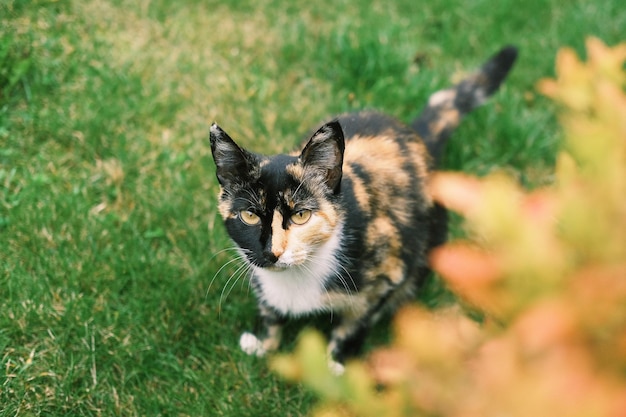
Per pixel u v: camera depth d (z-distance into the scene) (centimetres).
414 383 89
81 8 459
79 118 396
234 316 329
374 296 305
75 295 316
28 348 292
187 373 298
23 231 336
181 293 327
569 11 515
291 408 292
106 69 426
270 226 264
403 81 457
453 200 85
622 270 72
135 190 373
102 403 283
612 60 150
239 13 498
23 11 438
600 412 68
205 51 463
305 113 432
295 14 505
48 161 377
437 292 346
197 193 377
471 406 82
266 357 315
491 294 81
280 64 464
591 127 89
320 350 95
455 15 518
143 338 308
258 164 268
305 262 278
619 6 521
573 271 75
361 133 323
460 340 90
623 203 74
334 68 459
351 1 524
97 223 349
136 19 470
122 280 329
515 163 421
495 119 429
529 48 486
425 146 342
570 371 71
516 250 76
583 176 81
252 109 429
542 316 73
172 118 417
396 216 302
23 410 271
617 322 72
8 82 397
